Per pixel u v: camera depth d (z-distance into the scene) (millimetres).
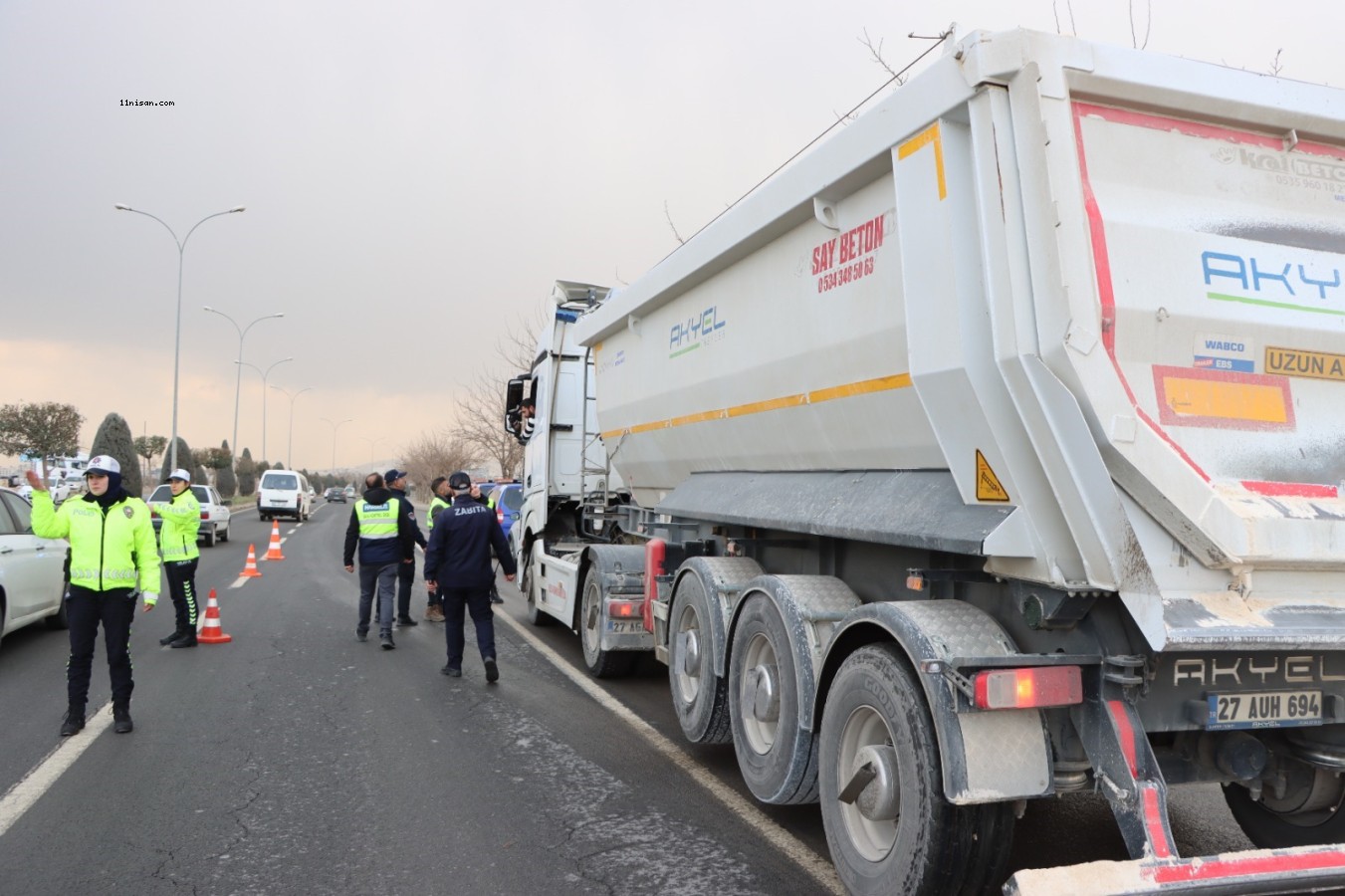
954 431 3570
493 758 5762
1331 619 3041
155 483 60250
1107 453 3012
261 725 6465
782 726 4402
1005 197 3211
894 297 3984
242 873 4031
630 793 5113
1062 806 4961
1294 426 3342
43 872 4023
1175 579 2986
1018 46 3246
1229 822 4746
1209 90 3455
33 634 10039
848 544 4828
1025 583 3385
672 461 7203
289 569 17781
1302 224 3576
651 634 7539
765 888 3908
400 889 3883
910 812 3316
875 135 3943
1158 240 3270
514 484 17109
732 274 5723
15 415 46875
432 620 11492
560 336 10391
